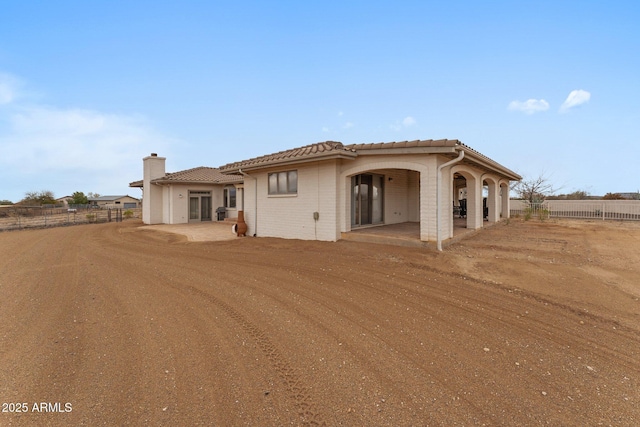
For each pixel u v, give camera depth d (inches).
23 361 127.4
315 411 98.3
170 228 708.7
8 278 265.3
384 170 517.0
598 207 816.9
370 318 172.9
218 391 108.0
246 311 183.8
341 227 417.1
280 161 435.8
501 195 766.5
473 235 463.8
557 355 134.1
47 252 401.4
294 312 181.8
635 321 168.6
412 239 362.0
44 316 177.3
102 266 310.7
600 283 228.8
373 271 270.2
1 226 804.0
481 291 217.6
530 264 276.7
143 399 103.3
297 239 451.8
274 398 104.6
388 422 93.1
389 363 126.8
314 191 432.1
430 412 97.6
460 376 117.7
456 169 403.5
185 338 149.2
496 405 101.1
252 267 294.8
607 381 115.4
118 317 175.6
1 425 90.4
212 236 542.3
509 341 146.4
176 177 863.7
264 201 509.7
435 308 187.3
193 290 226.4
